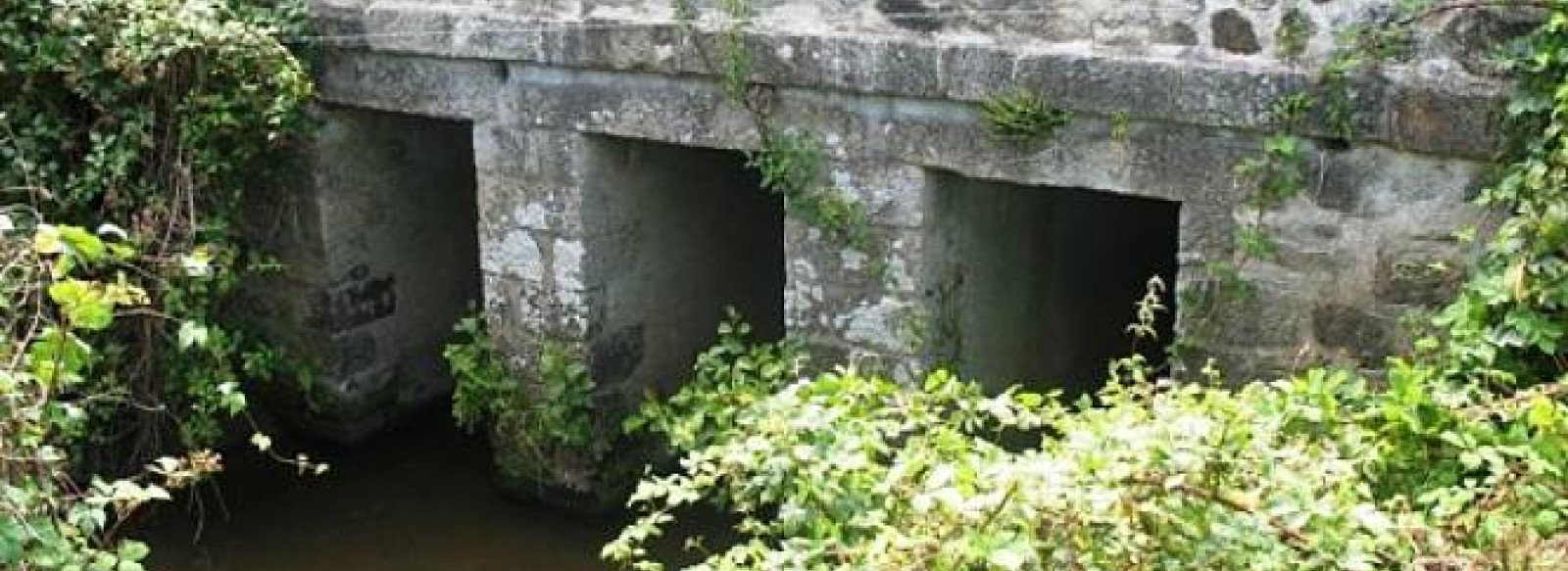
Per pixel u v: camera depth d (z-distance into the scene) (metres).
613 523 7.79
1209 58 5.86
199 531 7.74
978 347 7.24
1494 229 5.57
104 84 7.37
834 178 6.71
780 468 4.43
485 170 7.58
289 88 7.45
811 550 4.24
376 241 8.52
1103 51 6.02
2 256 4.33
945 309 6.88
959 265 6.95
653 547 7.50
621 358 7.81
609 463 7.84
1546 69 5.27
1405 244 5.75
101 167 7.40
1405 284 5.79
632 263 7.76
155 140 7.56
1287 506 4.06
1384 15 5.54
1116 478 4.02
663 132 7.01
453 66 7.47
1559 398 5.29
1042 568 3.94
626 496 7.95
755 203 8.72
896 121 6.49
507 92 7.37
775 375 6.84
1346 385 5.41
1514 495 4.52
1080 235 8.23
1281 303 6.04
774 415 4.59
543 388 7.72
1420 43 5.52
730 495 5.03
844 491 4.38
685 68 6.80
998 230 7.26
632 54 6.90
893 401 5.03
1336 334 5.97
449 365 9.07
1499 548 4.12
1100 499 3.94
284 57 7.46
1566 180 5.27
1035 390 7.89
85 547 3.95
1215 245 6.08
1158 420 4.36
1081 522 3.95
